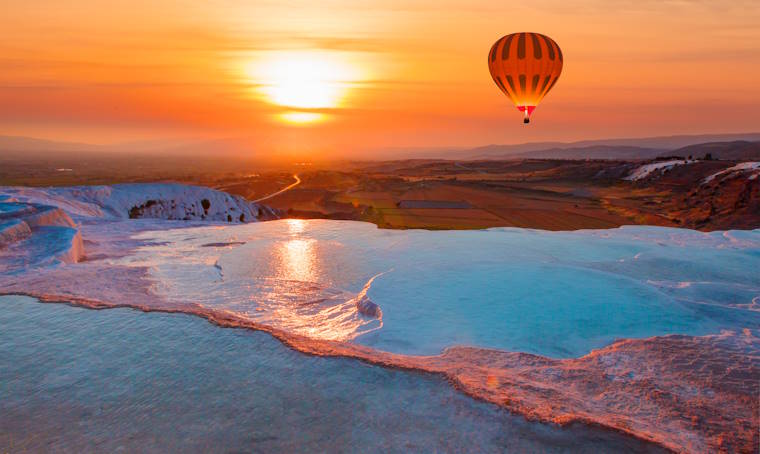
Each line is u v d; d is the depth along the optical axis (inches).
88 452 110.0
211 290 303.6
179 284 317.1
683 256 382.3
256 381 145.6
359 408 129.7
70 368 155.2
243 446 112.0
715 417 135.0
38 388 141.6
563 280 293.9
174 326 195.2
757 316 239.6
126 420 123.8
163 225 633.0
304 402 132.8
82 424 122.0
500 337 216.4
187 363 158.9
